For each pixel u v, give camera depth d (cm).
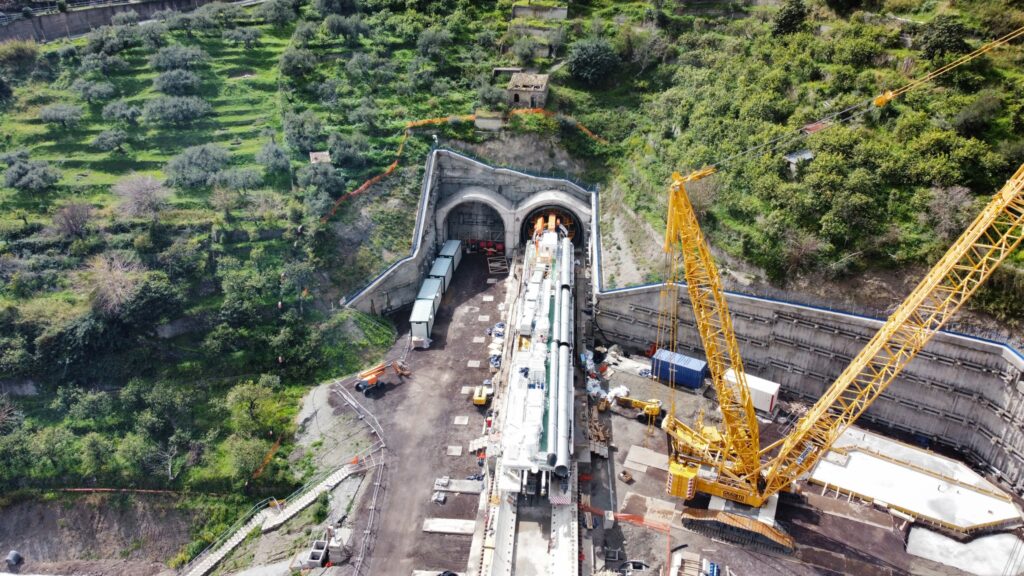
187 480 7762
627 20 13375
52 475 7781
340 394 8888
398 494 7469
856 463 7650
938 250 7856
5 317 8644
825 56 10575
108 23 14075
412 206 11094
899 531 6900
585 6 13938
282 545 7150
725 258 9019
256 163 11000
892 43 10281
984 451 7688
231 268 9575
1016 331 7388
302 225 10112
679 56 12156
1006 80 9094
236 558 7181
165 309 8931
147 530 7581
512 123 11900
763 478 7031
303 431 8406
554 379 7681
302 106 12112
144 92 12200
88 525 7606
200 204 10175
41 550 7519
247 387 8244
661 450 7912
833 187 8562
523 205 11450
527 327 8525
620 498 7269
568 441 7019
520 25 13550
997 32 9750
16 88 11962
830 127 9331
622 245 10281
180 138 11431
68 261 9350
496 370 9181
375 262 10344
